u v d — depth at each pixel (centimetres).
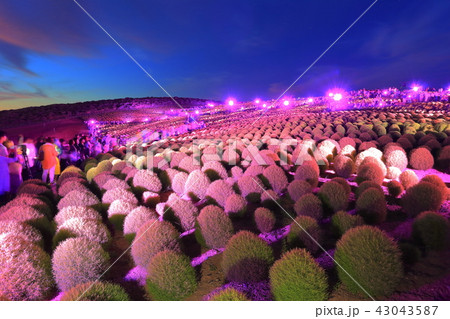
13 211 523
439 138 1127
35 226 512
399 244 398
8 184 823
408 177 688
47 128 4175
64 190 741
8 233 395
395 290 340
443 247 407
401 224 516
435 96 3300
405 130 1327
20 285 347
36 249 392
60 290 391
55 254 388
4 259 352
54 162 1078
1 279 341
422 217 428
